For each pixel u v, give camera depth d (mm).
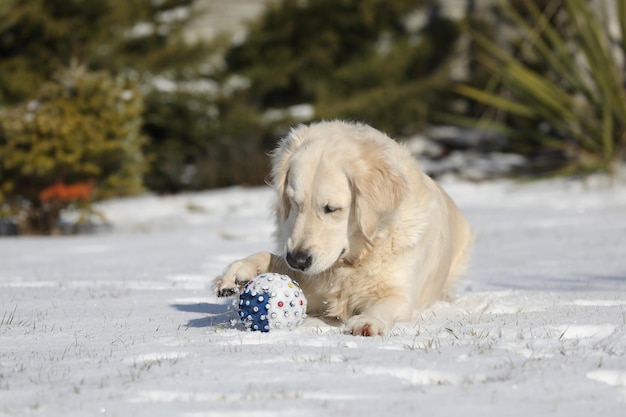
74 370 4570
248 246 12938
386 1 24906
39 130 15945
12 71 21797
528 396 3973
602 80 19281
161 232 15508
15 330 5883
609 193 18578
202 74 24234
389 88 24453
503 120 25422
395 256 6328
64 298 7598
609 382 4289
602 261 9969
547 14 23078
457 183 21516
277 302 5641
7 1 20719
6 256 12266
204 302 7305
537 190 19766
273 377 4309
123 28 22812
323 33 24969
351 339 5312
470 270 9109
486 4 26344
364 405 3846
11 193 16625
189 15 24531
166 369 4488
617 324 5586
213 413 3727
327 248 5953
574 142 22406
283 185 6289
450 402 3891
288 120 23859
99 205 20328
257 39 24781
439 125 26391
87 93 17000
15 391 4137
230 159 23812
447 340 5305
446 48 26359
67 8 22031
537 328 5543
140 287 8469
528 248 11578
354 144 6207
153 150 23375
